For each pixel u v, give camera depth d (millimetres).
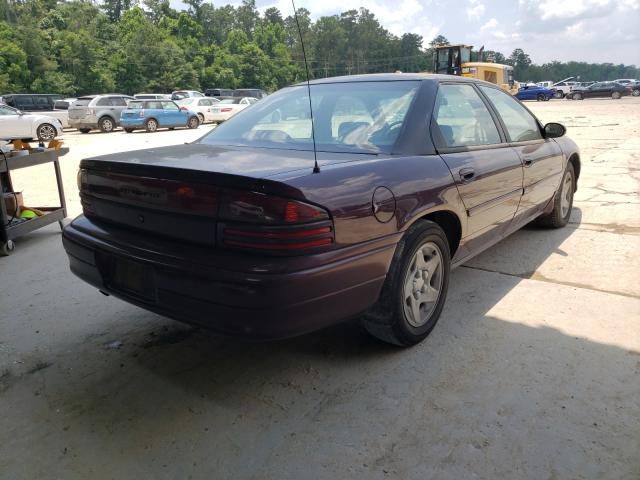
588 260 4438
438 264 3154
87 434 2447
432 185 2939
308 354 3080
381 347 3123
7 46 49500
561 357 2934
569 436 2307
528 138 4453
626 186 7215
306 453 2271
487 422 2418
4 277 4562
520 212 4195
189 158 2814
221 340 3299
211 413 2568
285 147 3145
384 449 2277
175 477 2166
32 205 7527
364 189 2535
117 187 2758
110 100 22906
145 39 63031
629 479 2064
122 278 2730
